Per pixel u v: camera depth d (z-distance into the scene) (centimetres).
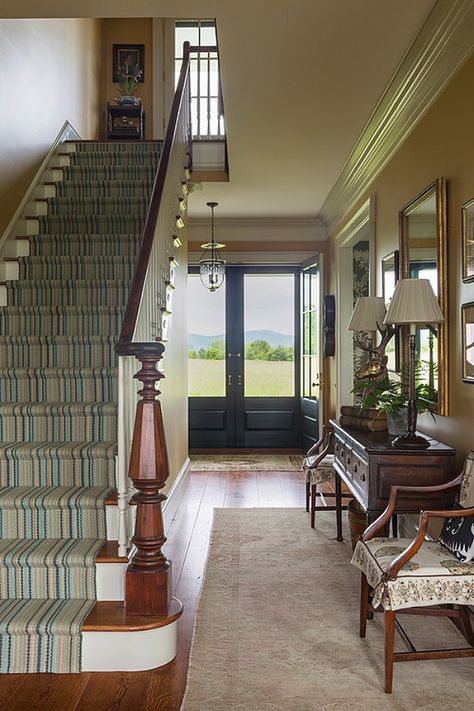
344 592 348
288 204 716
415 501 308
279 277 852
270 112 445
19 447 333
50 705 234
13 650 260
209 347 860
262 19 324
